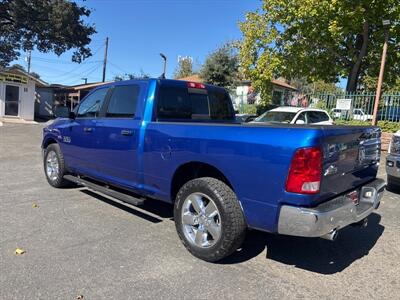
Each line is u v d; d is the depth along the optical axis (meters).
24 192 6.78
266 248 4.55
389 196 7.30
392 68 20.75
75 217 5.42
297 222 3.42
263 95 20.95
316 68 20.83
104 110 5.72
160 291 3.45
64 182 6.95
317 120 13.24
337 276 3.89
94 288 3.46
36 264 3.88
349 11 17.20
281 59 19.95
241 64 21.61
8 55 32.19
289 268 4.04
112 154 5.39
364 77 22.94
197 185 4.09
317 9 17.58
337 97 18.17
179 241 4.63
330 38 18.95
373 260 4.31
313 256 4.37
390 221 5.77
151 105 4.94
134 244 4.49
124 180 5.29
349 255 4.44
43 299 3.25
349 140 3.94
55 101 37.59
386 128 15.63
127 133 5.07
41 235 4.68
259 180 3.63
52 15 29.97
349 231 5.26
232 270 3.93
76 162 6.38
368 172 4.60
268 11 19.77
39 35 31.28
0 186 7.22
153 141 4.70
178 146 4.38
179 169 4.45
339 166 3.78
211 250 3.99
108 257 4.11
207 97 5.71
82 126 6.06
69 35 31.25
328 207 3.50
